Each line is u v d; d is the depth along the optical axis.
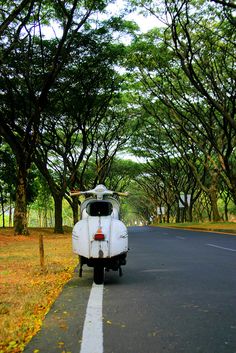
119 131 37.53
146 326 4.74
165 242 17.59
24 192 23.69
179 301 5.96
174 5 19.58
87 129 32.81
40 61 22.67
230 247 13.98
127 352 3.91
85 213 7.98
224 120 23.38
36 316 5.21
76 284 7.54
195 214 67.12
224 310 5.37
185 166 47.34
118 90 28.58
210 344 4.08
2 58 18.48
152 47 24.44
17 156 22.73
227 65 24.23
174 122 30.50
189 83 27.17
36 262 10.82
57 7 19.20
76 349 4.01
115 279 8.09
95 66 23.77
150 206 86.75
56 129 32.69
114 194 8.36
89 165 49.53
